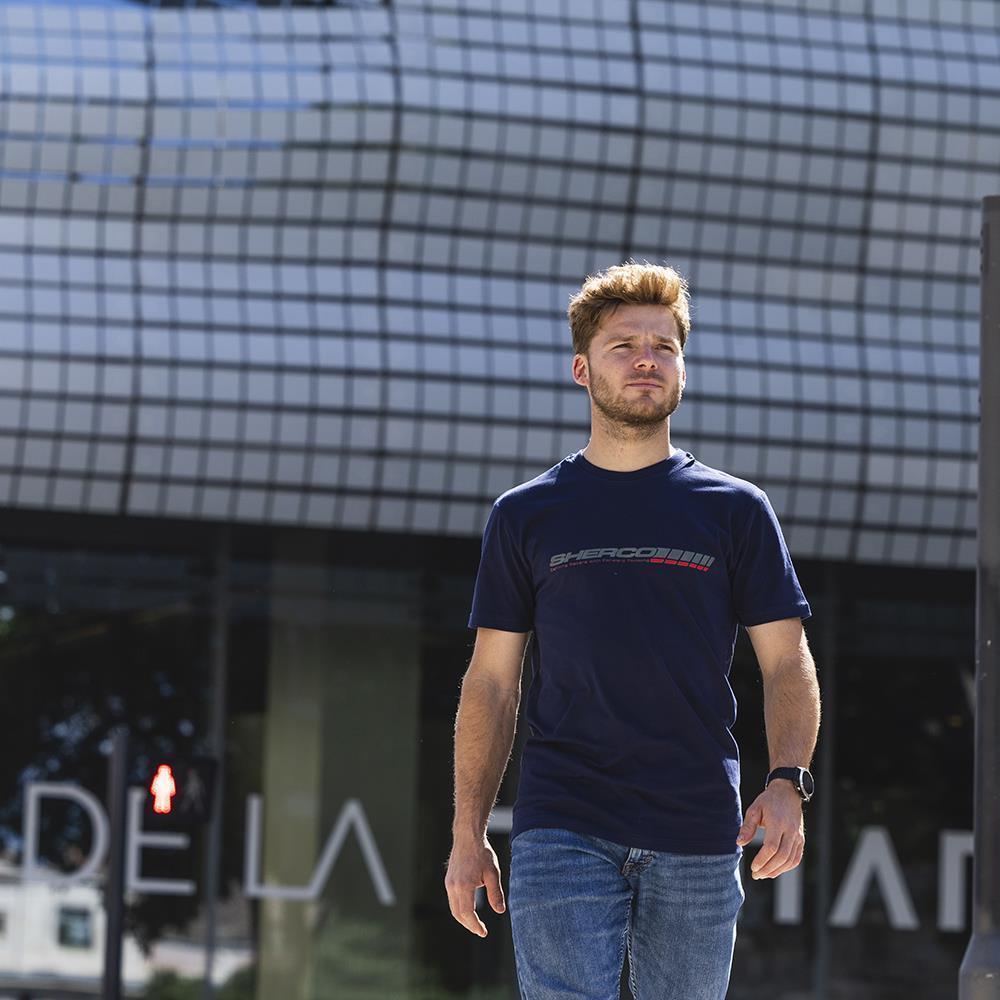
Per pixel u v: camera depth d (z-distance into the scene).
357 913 30.88
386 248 29.33
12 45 29.06
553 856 10.95
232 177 29.14
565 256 29.83
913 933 31.31
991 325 11.39
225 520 29.02
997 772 11.18
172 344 28.72
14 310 28.55
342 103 29.12
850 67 30.42
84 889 30.61
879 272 30.47
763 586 11.16
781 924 31.03
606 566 11.02
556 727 11.18
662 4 30.17
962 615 31.61
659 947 11.20
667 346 11.33
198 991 30.73
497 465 29.31
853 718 31.36
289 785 30.91
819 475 29.80
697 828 10.98
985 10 31.17
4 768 30.72
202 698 30.91
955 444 30.23
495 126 29.42
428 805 30.92
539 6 29.77
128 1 29.39
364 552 30.80
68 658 30.83
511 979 30.69
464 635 30.84
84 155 28.95
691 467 11.37
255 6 29.47
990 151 30.77
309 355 28.88
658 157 29.84
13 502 28.55
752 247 30.12
